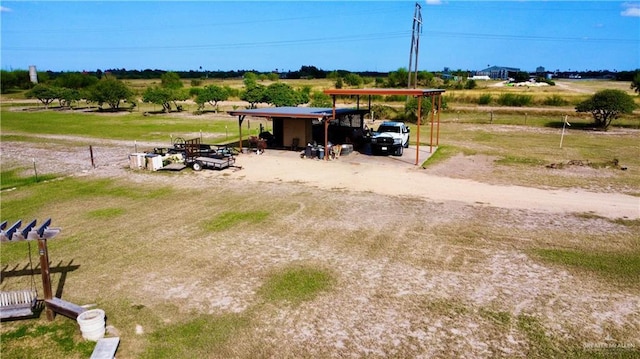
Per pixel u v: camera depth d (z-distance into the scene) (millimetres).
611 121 38344
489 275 9453
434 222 12828
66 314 7660
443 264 10008
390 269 9750
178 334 7324
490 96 55438
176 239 11539
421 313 7965
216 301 8398
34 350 6938
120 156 23641
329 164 21156
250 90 50031
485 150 25344
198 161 19766
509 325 7570
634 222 12828
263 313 7973
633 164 21375
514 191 16281
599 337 7219
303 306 8219
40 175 19266
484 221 12914
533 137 30734
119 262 10156
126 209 14219
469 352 6852
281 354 6801
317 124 26219
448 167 20594
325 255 10500
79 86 85938
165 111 52062
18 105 60656
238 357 6727
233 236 11734
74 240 11531
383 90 20672
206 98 50031
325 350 6906
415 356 6758
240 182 17750
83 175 19172
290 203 14758
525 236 11711
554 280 9219
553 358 6695
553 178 18391
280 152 24391
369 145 26797
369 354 6809
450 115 44656
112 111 52656
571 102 50438
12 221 13102
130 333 7352
